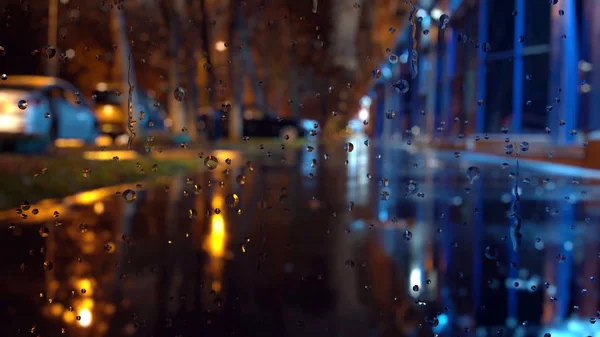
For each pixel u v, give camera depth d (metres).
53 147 7.26
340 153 10.85
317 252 2.36
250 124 13.80
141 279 1.92
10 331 1.41
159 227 2.90
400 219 3.26
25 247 2.39
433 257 2.28
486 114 10.73
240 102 13.48
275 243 2.54
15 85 6.99
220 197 4.14
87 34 10.58
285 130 11.75
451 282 1.90
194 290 1.79
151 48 2.67
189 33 8.84
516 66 9.83
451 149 12.23
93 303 1.64
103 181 4.52
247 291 1.79
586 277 1.96
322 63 6.59
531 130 9.66
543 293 1.78
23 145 6.91
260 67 12.69
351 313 1.59
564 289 1.82
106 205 3.64
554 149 7.75
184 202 3.83
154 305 1.63
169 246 2.43
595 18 7.02
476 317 1.55
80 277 1.92
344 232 2.80
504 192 4.64
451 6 9.75
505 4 10.02
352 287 1.85
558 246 2.50
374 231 2.87
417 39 2.04
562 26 7.55
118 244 2.47
